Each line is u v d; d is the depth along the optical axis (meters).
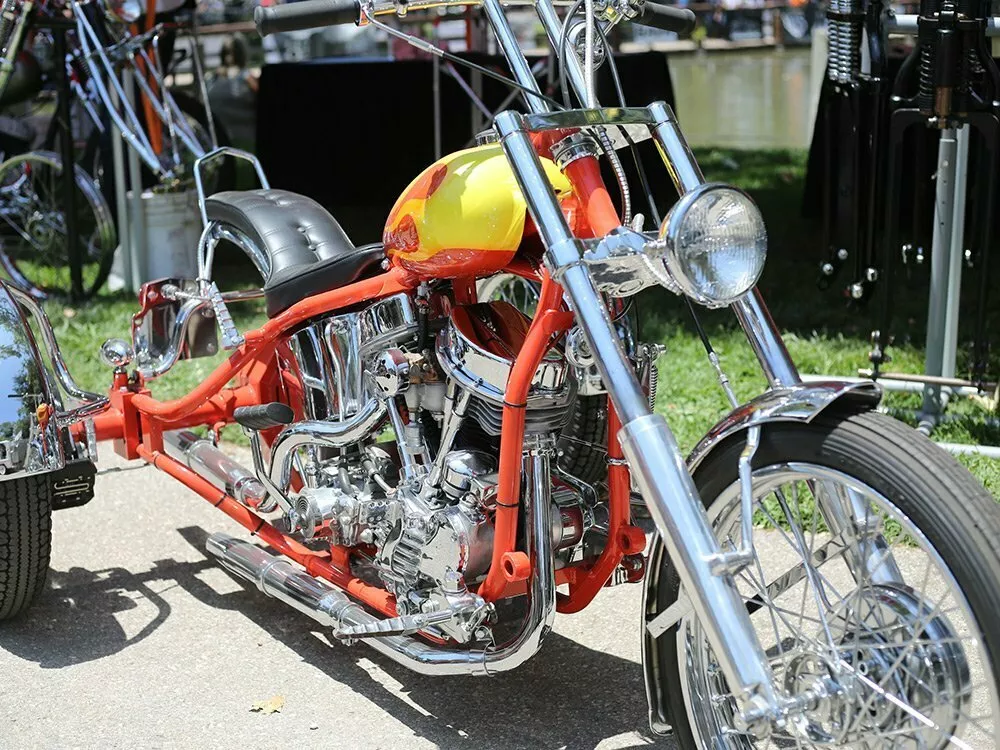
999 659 1.67
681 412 4.34
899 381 4.57
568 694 2.62
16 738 2.47
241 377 3.28
